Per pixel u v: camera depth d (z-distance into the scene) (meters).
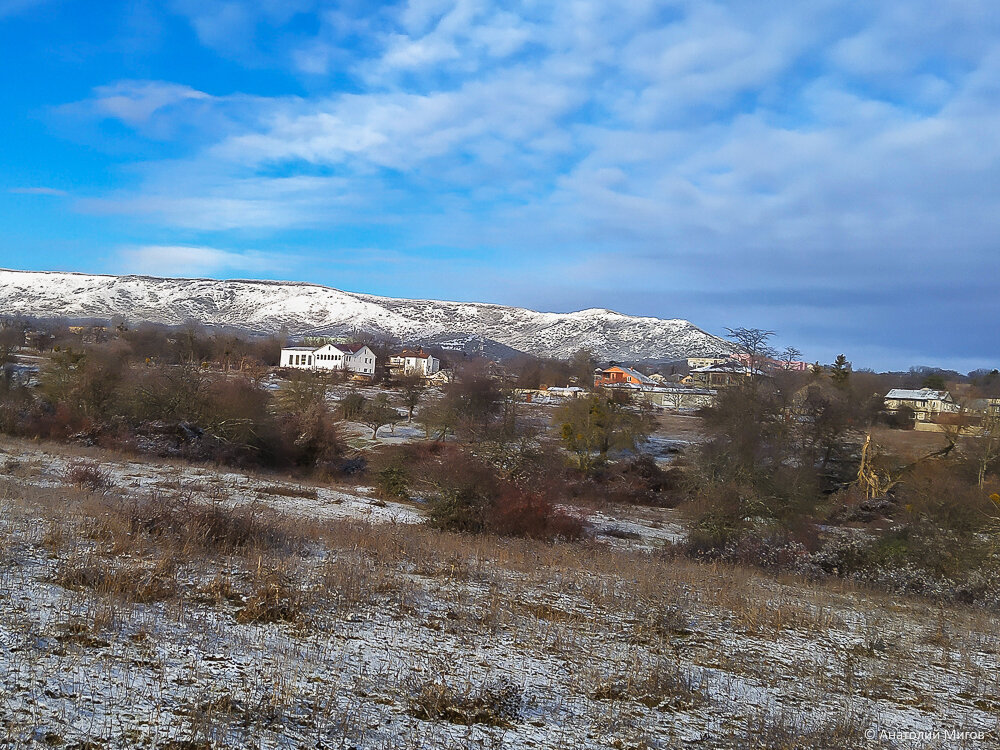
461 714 6.60
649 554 23.72
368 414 62.75
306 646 7.83
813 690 8.74
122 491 21.70
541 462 33.22
